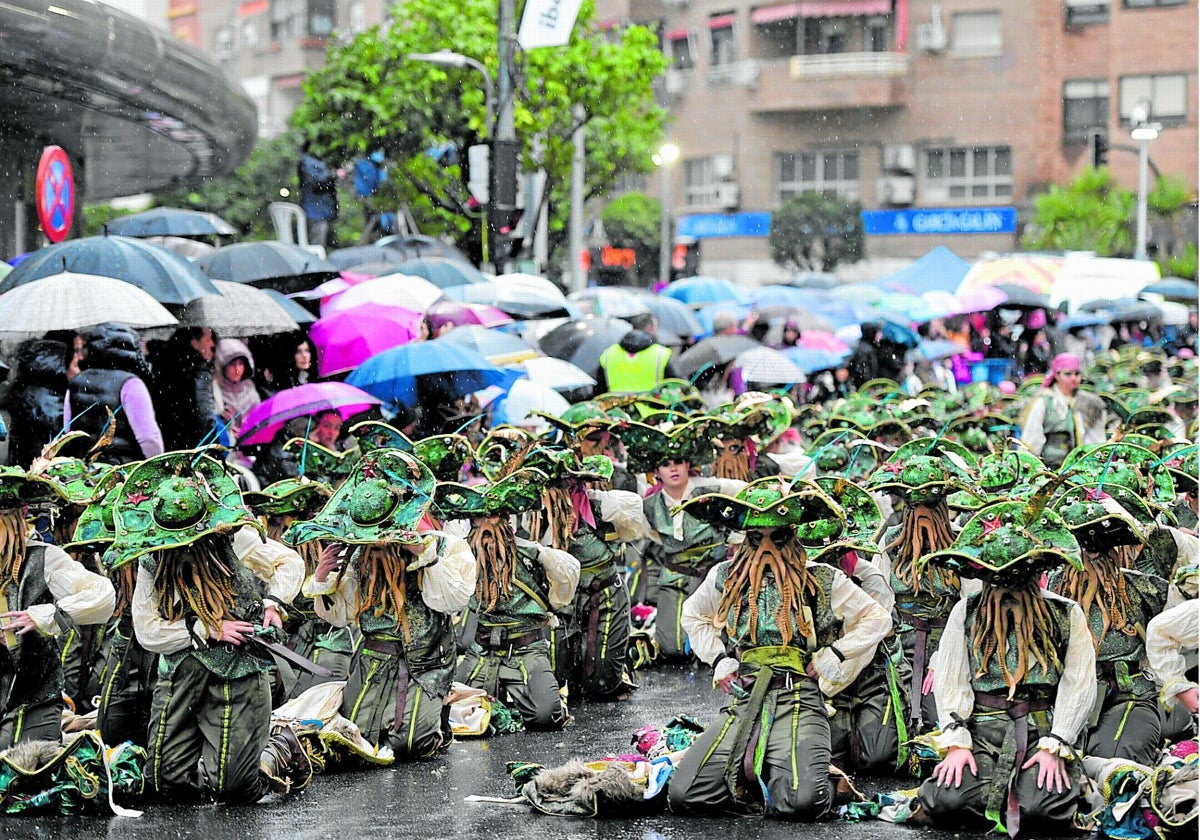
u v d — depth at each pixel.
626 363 19.23
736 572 8.84
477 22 33.19
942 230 60.50
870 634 8.75
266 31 80.06
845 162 62.47
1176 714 9.94
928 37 60.97
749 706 8.77
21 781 8.88
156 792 9.12
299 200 36.47
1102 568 9.21
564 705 11.65
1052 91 60.53
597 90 32.69
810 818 8.65
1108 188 54.88
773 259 58.56
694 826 8.63
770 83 62.62
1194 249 52.00
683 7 64.06
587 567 12.38
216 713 9.02
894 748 9.90
